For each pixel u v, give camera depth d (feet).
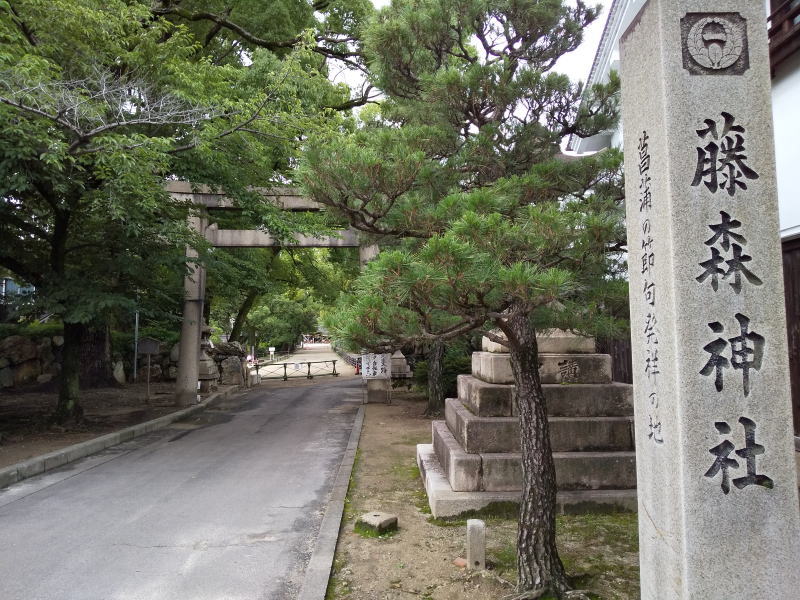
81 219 37.19
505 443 19.85
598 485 19.38
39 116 26.76
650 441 10.27
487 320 12.93
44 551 16.48
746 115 9.57
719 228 9.42
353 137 24.02
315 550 15.87
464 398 24.54
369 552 15.89
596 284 14.38
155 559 15.87
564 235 12.26
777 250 9.43
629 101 11.24
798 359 23.97
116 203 28.89
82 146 28.86
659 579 9.86
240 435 37.01
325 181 15.15
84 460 29.32
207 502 21.50
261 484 24.21
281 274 74.18
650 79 10.19
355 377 91.66
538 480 13.58
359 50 57.26
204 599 13.44
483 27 23.70
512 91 18.94
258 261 63.93
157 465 28.12
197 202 48.16
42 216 36.70
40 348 60.08
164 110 30.76
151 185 31.40
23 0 27.12
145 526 18.70
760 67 9.67
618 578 13.85
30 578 14.61
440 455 23.15
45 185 31.78
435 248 9.90
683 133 9.55
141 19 35.45
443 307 11.32
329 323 11.89
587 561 14.84
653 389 10.14
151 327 74.08
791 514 9.00
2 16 27.20
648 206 10.32
